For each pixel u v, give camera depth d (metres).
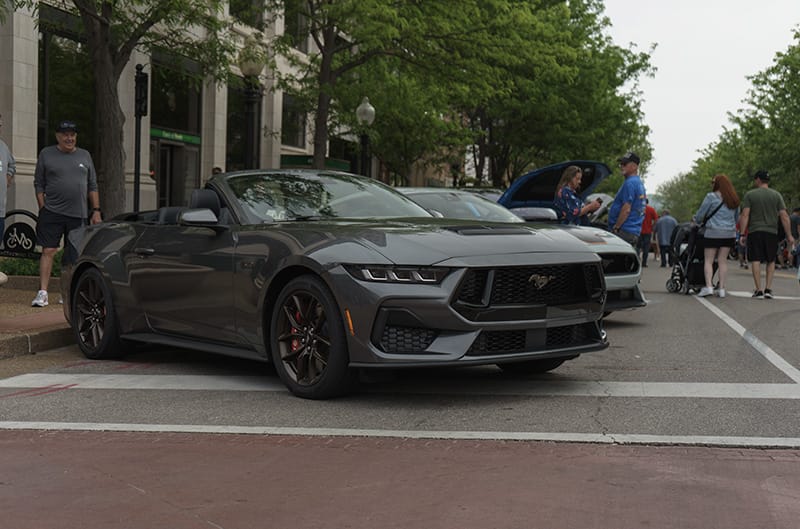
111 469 4.14
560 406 5.44
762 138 45.97
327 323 5.57
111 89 12.48
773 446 4.43
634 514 3.47
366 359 5.41
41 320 8.80
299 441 4.63
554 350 5.71
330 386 5.59
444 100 23.31
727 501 3.62
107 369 7.01
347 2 18.00
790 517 3.43
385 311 5.38
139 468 4.16
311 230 5.90
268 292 5.96
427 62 20.48
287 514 3.50
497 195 13.25
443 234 5.70
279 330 5.86
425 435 4.71
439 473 4.03
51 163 9.93
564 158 37.41
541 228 6.35
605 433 4.71
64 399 5.77
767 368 6.91
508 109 35.47
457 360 5.33
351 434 4.76
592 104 37.00
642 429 4.81
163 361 7.39
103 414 5.31
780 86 45.56
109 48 12.67
